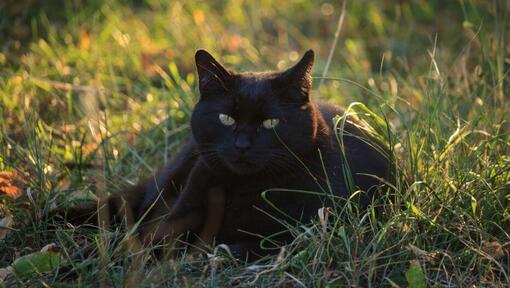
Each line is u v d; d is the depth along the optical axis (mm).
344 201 4051
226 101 4059
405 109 5789
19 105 5547
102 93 5840
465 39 7289
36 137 4883
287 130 3998
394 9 7980
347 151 4266
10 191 4539
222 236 4168
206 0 7883
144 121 5809
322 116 4406
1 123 5250
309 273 3572
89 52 6715
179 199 4234
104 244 3865
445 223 3967
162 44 7105
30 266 3695
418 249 3705
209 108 4121
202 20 7301
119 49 6867
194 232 4199
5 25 6965
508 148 4500
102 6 7395
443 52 6750
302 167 4066
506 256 3902
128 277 3562
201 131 4152
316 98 5344
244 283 3619
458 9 7699
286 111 4016
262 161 3969
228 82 4105
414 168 4211
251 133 3980
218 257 3727
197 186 4172
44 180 4500
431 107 4812
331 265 3719
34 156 4730
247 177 4094
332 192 4012
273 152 3996
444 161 4250
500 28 6383
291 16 8000
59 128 5582
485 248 3812
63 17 7336
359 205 4059
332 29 7828
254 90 4008
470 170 4180
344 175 3980
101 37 6902
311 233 3713
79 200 4660
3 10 7039
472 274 3775
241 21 7688
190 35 7160
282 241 4020
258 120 3992
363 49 7445
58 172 4957
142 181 4852
